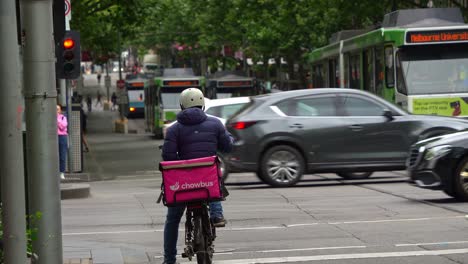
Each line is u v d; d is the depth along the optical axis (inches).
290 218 853.8
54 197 487.2
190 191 529.0
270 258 636.1
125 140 3248.0
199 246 529.3
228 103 1364.4
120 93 4153.5
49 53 480.1
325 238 722.8
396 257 623.2
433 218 820.0
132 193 1222.3
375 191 1093.1
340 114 1171.3
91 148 2746.1
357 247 673.0
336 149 1165.1
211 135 557.3
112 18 2623.0
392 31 1546.5
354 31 2004.2
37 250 486.3
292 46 4005.9
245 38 4601.4
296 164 1170.6
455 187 935.0
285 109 1173.7
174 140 555.2
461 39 1531.7
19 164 435.8
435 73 1544.0
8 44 429.7
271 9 3634.4
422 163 949.2
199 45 5285.4
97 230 815.7
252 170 1169.4
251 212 909.2
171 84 3250.5
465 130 975.0
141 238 759.1
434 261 603.5
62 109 1647.4
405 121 1167.6
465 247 657.0
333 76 2069.4
